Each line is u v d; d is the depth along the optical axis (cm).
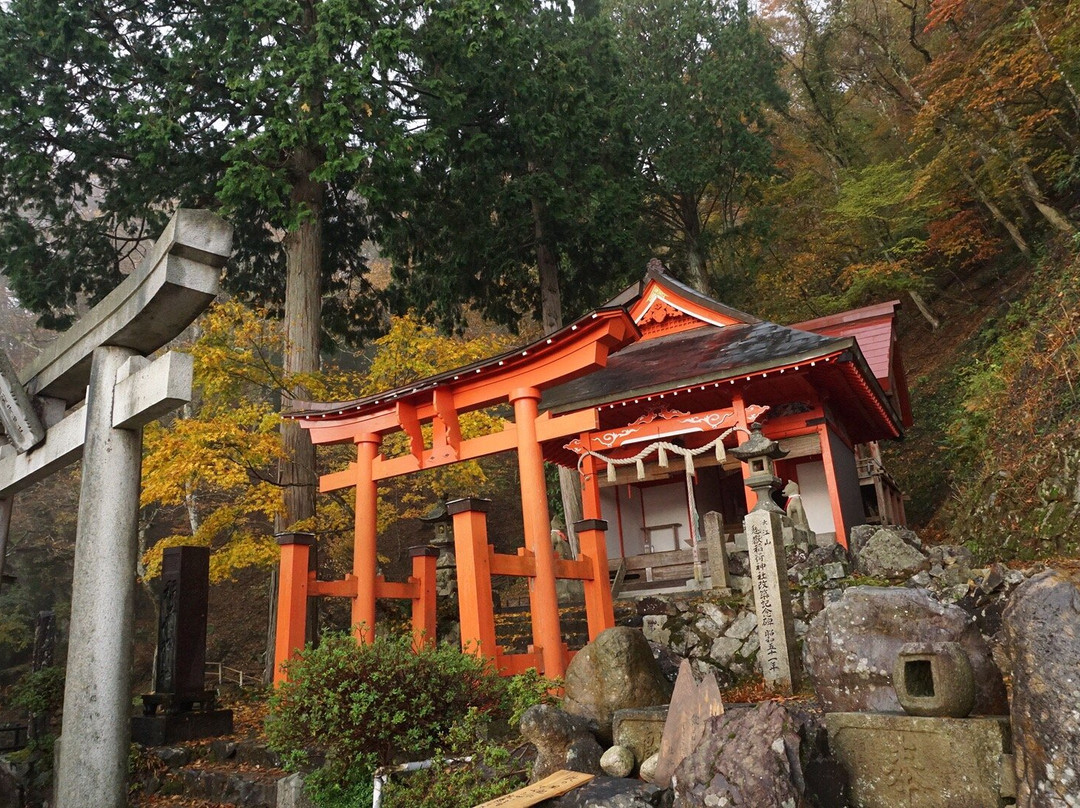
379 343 1477
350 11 1361
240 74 1391
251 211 1761
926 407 2053
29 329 3241
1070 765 294
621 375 1295
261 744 773
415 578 944
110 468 487
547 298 1995
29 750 867
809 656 469
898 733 374
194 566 945
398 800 511
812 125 2741
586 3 2514
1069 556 964
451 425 888
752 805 352
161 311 470
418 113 1667
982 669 400
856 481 1412
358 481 976
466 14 1481
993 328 1783
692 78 2355
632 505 1500
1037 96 1800
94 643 456
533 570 774
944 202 2073
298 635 859
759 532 649
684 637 874
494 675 631
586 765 490
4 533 691
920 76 1891
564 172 1822
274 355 2162
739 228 2403
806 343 1119
